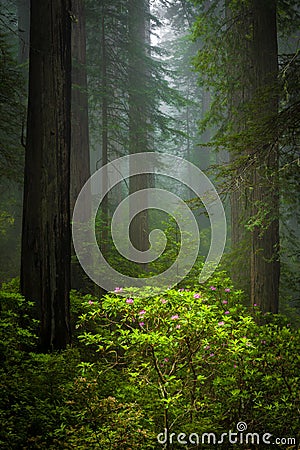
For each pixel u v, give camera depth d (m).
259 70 9.02
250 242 9.70
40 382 5.81
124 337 5.05
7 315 6.69
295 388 5.15
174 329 5.12
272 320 8.09
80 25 12.13
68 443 4.70
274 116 7.37
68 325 7.61
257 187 8.42
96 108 13.84
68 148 7.73
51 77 7.53
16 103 10.29
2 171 11.68
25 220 7.53
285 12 9.95
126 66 14.03
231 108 10.15
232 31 10.15
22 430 4.95
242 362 5.17
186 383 5.16
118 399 5.37
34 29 7.62
